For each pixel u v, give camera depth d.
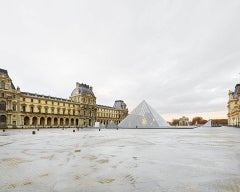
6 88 90.94
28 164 11.12
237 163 11.05
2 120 88.50
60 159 12.59
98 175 8.80
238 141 24.16
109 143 22.19
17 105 95.25
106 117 165.62
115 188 7.11
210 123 149.38
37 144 21.56
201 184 7.46
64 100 125.75
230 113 146.38
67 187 7.23
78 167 10.32
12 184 7.61
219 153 14.55
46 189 7.02
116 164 10.99
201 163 11.09
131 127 84.38
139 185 7.41
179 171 9.38
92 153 14.90
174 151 15.66
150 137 31.38
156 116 87.56
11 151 16.19
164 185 7.38
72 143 22.47
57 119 117.56
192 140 25.69
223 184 7.44
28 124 102.56
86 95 140.88
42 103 110.38
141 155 13.84
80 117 133.88
